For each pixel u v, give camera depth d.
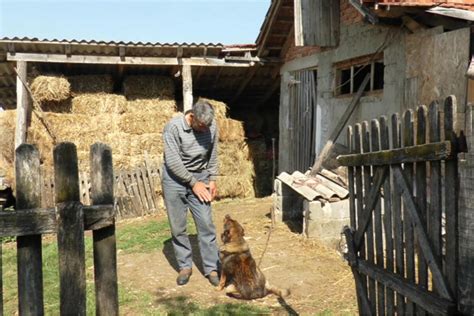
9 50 9.34
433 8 6.48
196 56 10.69
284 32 10.95
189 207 5.30
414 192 2.47
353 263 3.21
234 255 4.87
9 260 6.24
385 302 2.86
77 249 2.06
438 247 2.23
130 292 5.05
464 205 1.95
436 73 6.61
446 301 2.12
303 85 10.86
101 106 10.30
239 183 11.67
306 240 6.94
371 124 2.87
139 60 10.25
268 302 4.74
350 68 9.05
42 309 2.07
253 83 12.92
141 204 10.20
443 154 2.07
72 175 2.07
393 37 7.60
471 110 1.89
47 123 9.71
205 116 4.66
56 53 9.68
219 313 4.42
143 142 10.55
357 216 3.18
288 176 8.20
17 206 2.02
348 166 3.27
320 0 9.16
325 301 4.77
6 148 10.26
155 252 6.57
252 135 13.50
